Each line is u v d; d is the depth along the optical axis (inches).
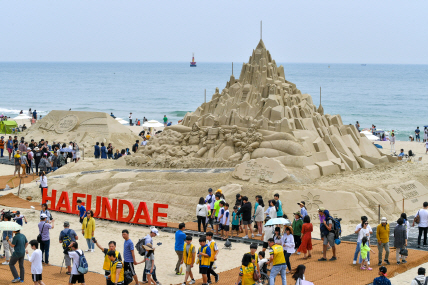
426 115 3622.0
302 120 1241.4
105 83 7637.8
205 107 1378.0
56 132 1918.1
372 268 700.0
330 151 1238.9
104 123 1863.9
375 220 964.6
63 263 763.4
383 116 3565.5
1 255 788.0
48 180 1266.0
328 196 978.7
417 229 914.7
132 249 638.5
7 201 1157.7
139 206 964.0
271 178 1050.1
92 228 807.1
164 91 5964.6
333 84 7504.9
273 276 606.9
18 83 7618.1
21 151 1503.4
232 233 868.0
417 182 1137.4
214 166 1205.1
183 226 706.2
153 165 1280.8
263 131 1198.3
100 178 1218.0
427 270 705.6
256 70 1330.0
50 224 788.6
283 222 676.1
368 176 1163.9
